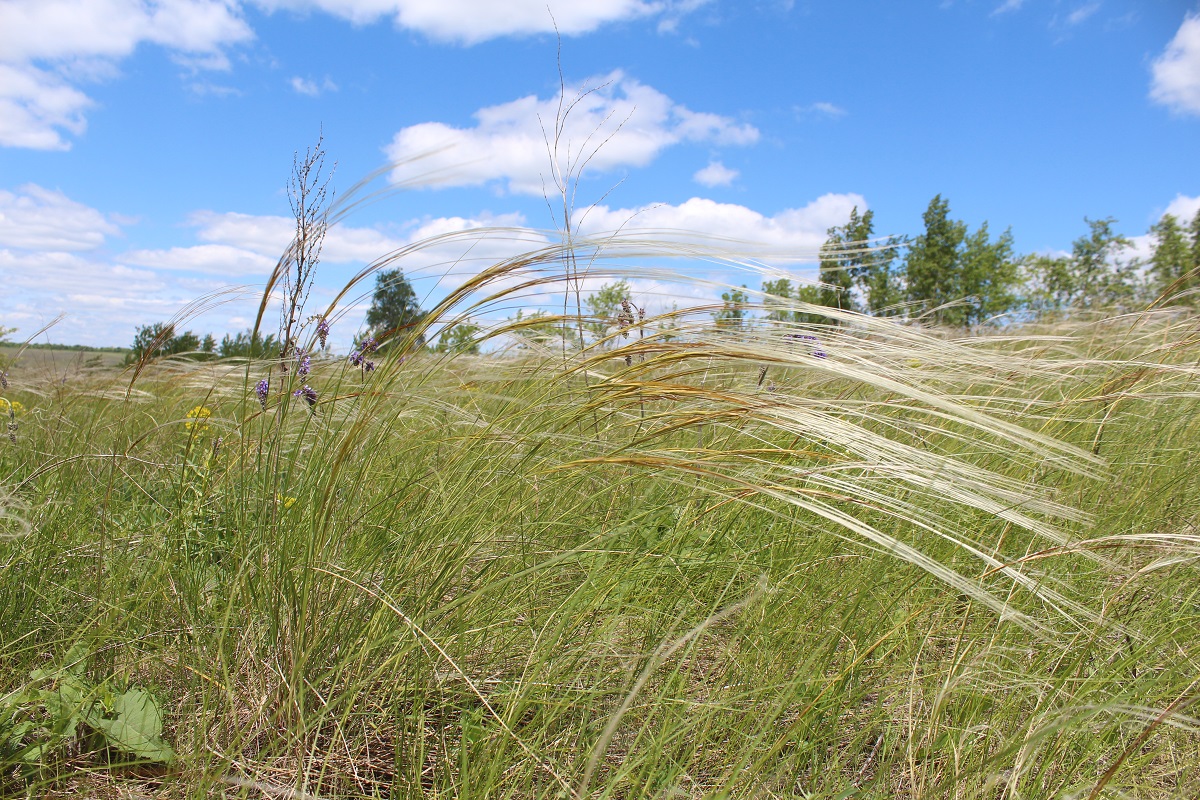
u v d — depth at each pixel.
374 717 1.59
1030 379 2.81
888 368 1.62
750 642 1.66
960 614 1.88
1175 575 1.95
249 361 1.83
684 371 1.77
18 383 4.36
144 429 3.04
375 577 1.77
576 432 2.08
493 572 1.85
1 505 1.86
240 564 1.72
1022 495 1.56
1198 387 2.73
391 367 1.80
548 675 1.54
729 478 1.58
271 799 1.33
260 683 1.63
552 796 1.30
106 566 1.95
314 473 1.87
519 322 1.86
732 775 1.19
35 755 1.32
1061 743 1.34
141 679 1.67
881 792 1.36
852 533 2.01
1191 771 1.40
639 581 1.78
